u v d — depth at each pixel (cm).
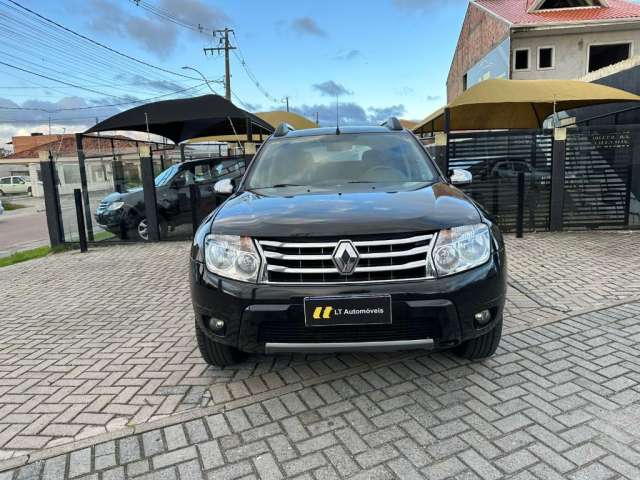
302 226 279
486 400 297
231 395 318
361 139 440
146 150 951
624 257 662
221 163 1111
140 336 440
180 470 245
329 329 276
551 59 2228
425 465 240
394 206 299
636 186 870
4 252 1200
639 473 228
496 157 876
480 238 289
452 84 3547
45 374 367
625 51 2248
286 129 495
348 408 295
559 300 487
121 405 313
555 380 319
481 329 291
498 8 2561
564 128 853
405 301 268
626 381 315
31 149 5809
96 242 998
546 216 891
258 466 245
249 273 281
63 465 253
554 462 238
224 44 2952
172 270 721
